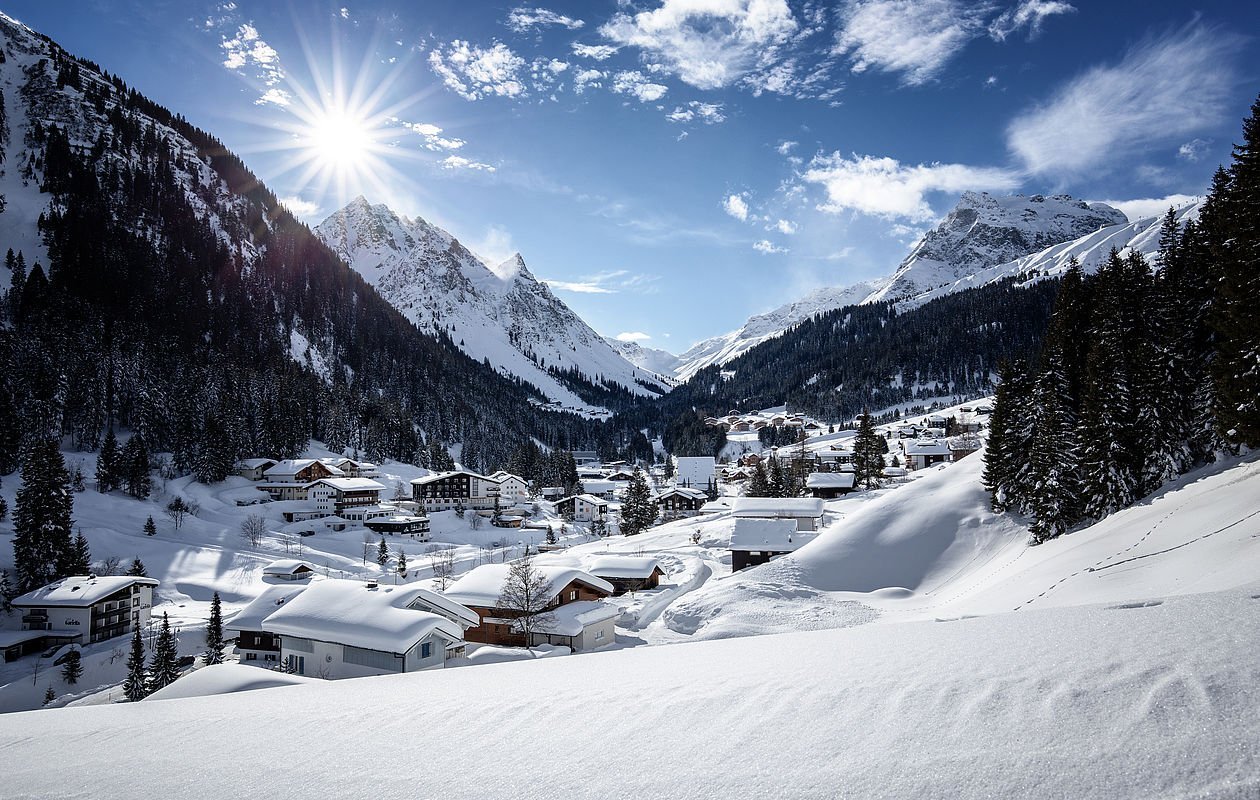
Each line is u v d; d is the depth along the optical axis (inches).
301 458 6274.6
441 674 598.5
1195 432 1573.6
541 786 252.4
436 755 306.0
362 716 401.4
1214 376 1328.7
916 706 282.8
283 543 4190.5
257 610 2123.5
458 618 1729.8
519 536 5123.0
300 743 354.6
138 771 331.3
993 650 362.0
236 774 310.3
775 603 1926.7
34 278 6510.8
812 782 226.2
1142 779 196.9
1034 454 2033.7
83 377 5147.6
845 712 290.7
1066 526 1827.0
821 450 7421.3
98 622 2566.4
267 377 7185.0
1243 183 1266.0
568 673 493.0
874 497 4175.7
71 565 2979.8
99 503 4067.4
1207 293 1596.9
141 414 5280.5
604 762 270.8
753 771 241.3
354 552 4313.5
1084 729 234.1
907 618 1557.6
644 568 2672.2
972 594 1614.2
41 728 473.4
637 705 345.4
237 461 5669.3
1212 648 287.7
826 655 428.8
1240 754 198.7
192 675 991.0
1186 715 229.5
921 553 2161.7
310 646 1535.4
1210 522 1029.8
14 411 4365.2
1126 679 269.0
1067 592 1066.1
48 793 308.8
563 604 2055.9
